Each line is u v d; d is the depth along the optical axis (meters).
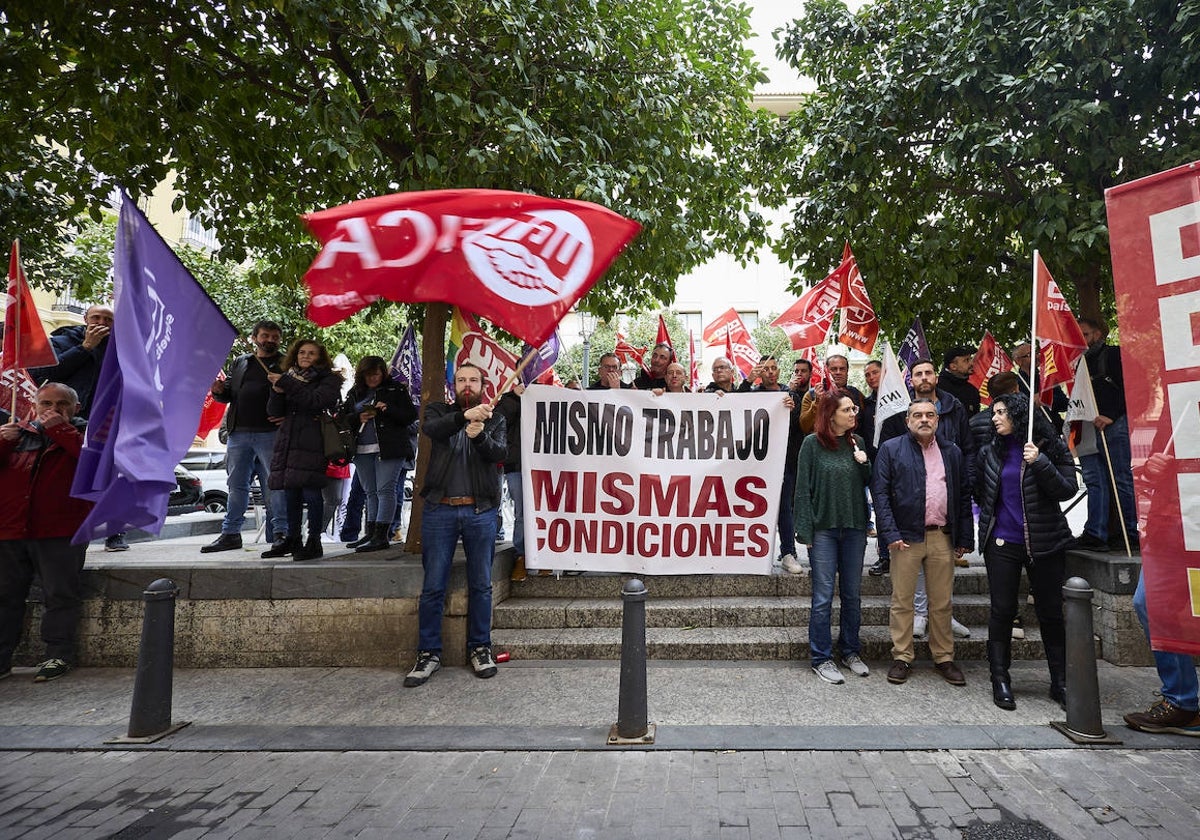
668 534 5.72
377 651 5.08
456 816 2.90
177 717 4.11
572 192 5.73
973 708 4.08
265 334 6.46
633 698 3.64
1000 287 8.48
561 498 5.80
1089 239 6.03
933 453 4.66
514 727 3.86
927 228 7.99
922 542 4.58
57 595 5.04
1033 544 4.07
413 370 8.45
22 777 3.36
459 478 4.81
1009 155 6.49
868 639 5.04
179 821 2.91
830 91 8.53
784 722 3.88
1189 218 2.88
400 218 4.02
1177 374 2.90
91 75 5.21
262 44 5.79
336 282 3.99
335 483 6.98
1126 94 6.47
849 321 6.59
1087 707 3.56
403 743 3.65
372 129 5.89
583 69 6.11
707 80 7.31
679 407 5.78
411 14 4.68
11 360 4.80
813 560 4.79
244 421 6.54
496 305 4.07
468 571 4.90
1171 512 2.91
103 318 5.67
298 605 5.14
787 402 5.65
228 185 6.59
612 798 3.04
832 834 2.72
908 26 7.66
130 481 3.84
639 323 26.56
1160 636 2.92
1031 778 3.17
